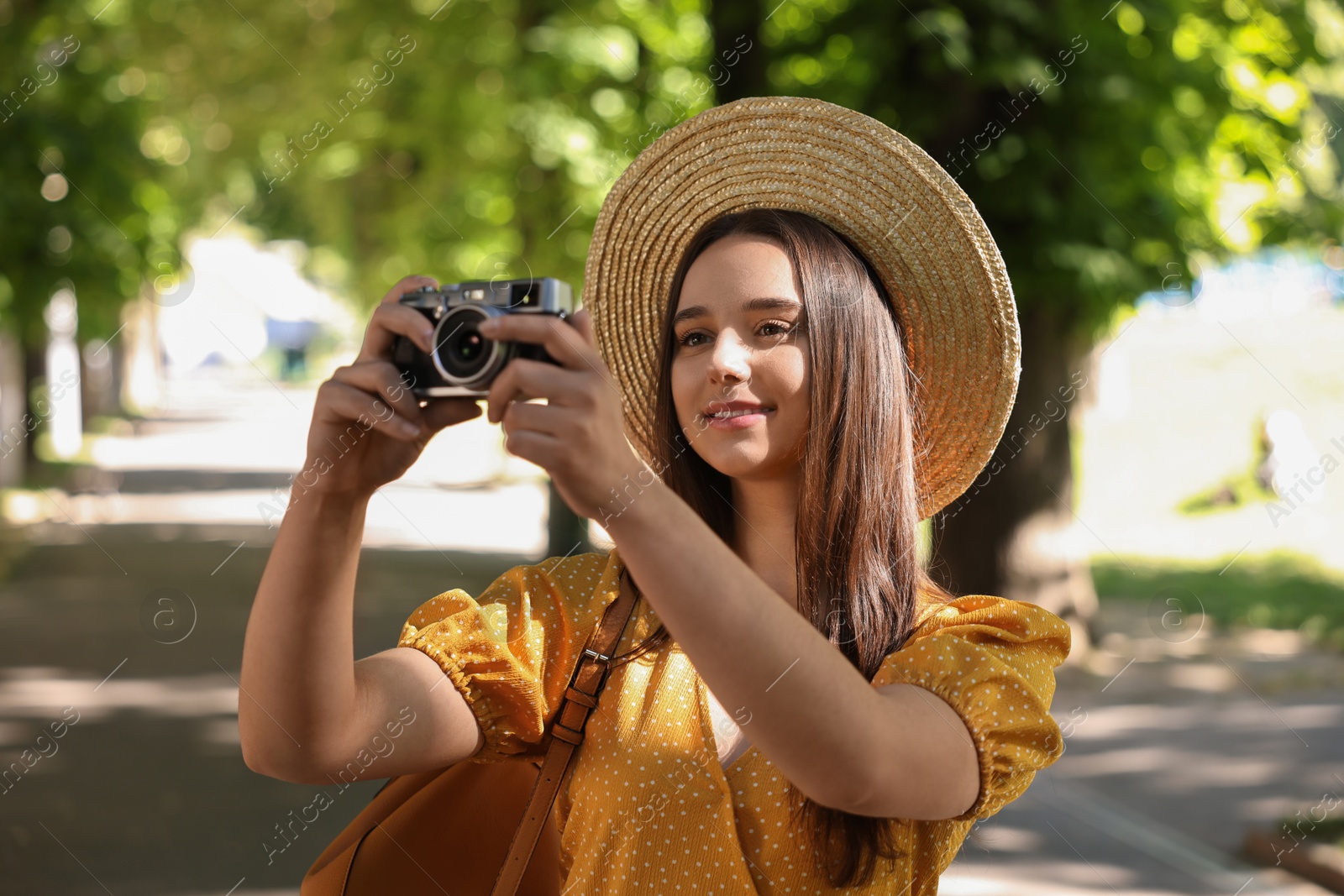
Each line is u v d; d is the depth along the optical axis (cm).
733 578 107
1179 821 569
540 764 170
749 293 165
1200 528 1587
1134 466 1844
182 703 740
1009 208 675
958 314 185
